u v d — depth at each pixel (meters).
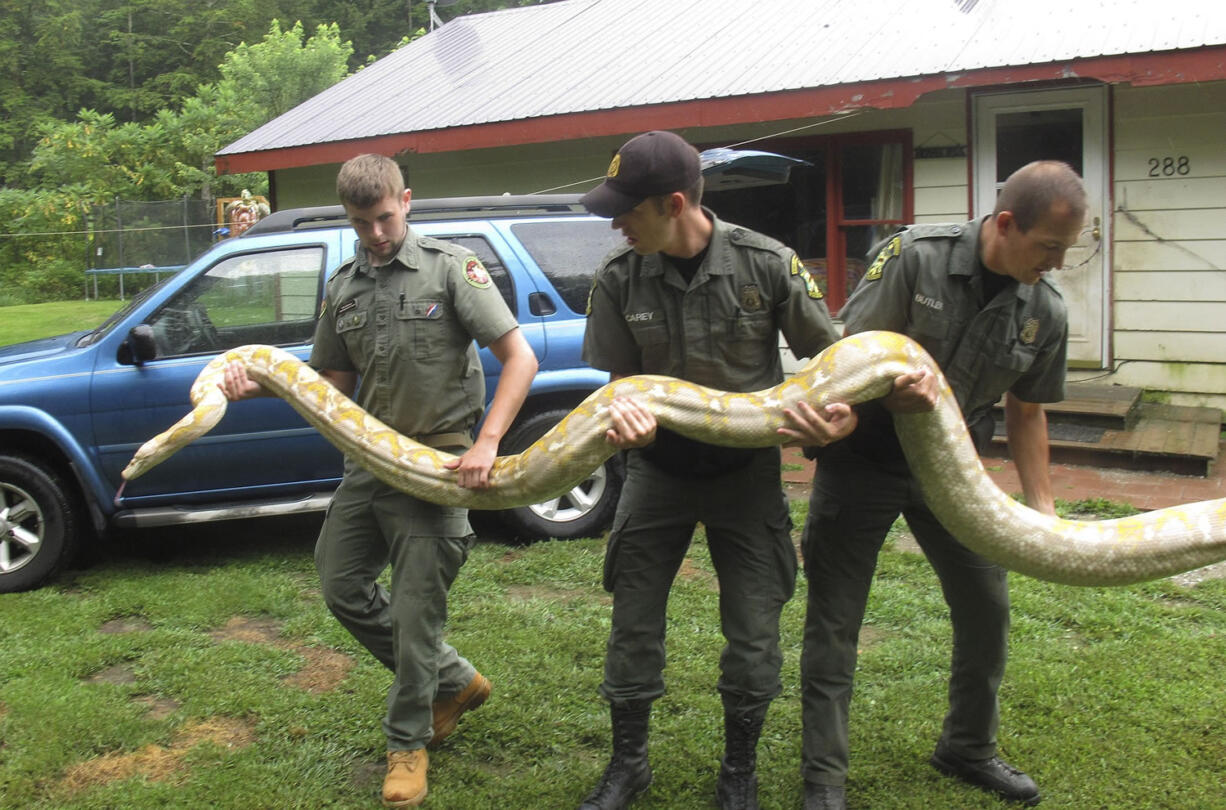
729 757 3.44
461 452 3.71
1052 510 3.50
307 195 14.27
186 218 29.78
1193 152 9.09
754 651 3.34
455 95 13.24
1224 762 3.71
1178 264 9.26
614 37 13.98
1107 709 4.12
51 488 5.97
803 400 3.09
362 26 63.22
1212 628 4.96
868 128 10.37
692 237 3.22
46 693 4.46
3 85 56.81
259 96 39.91
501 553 6.39
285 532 7.13
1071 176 2.88
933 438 3.09
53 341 6.83
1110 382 9.63
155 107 59.75
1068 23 9.70
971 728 3.56
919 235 3.24
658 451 3.34
